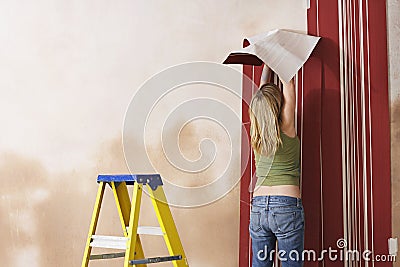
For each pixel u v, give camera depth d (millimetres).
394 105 3166
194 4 3406
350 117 3158
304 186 3162
